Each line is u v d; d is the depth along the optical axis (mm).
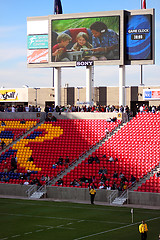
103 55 76938
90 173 64250
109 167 64312
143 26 75125
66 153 70125
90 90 80188
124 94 77438
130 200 57500
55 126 77125
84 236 40062
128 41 76000
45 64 80625
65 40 79125
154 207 54781
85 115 77875
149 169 62031
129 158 65250
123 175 61125
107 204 57031
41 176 66500
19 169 69125
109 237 39594
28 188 63375
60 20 79375
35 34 81125
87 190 60188
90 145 71000
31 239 39094
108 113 76375
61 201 59531
